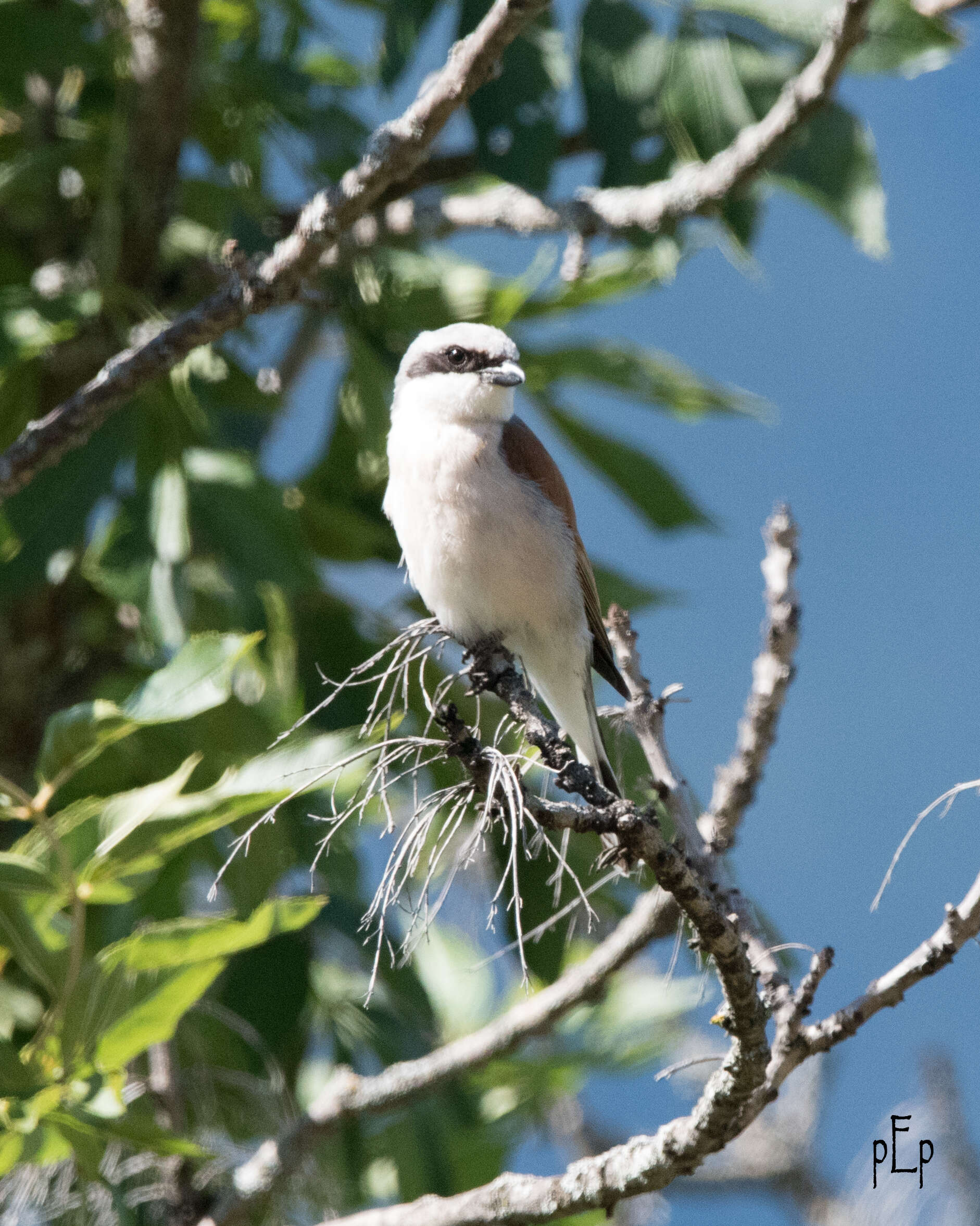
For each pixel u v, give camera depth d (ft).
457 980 38.55
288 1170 26.48
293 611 33.68
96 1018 20.72
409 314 34.81
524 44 30.22
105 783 32.78
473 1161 36.04
